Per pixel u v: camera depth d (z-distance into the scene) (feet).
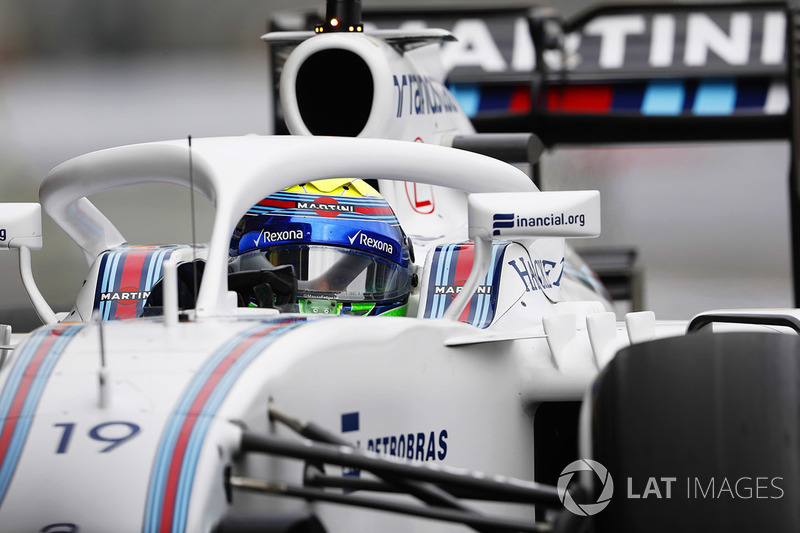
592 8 97.19
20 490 23.36
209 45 189.98
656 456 25.62
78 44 192.24
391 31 47.78
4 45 191.21
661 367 26.12
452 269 38.52
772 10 95.71
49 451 23.59
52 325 29.32
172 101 175.11
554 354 34.19
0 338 33.32
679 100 95.91
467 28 94.84
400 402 28.37
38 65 188.14
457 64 94.73
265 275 33.09
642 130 96.73
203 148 33.76
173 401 23.89
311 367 25.55
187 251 38.45
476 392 31.68
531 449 34.91
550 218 33.14
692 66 95.76
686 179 159.43
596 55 96.48
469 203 33.94
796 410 25.36
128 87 180.86
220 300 29.60
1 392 25.17
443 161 38.65
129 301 36.65
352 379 26.78
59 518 23.06
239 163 32.68
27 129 165.68
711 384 25.70
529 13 94.73
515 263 38.93
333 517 26.50
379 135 45.44
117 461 23.15
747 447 25.26
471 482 23.86
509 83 94.17
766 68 94.99
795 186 82.38
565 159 135.54
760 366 25.66
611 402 26.35
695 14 96.12
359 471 27.71
